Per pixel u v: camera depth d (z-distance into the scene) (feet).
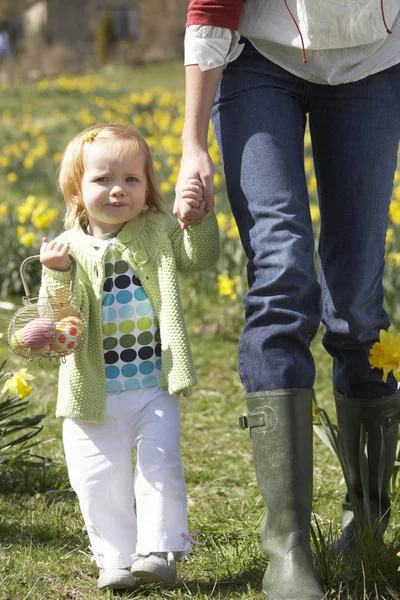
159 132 74.02
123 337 12.21
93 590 12.00
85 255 12.39
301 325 10.84
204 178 11.54
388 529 13.32
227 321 30.55
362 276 11.91
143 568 11.16
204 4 11.54
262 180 11.34
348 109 11.79
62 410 12.01
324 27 11.43
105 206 12.30
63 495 15.93
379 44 11.84
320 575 11.58
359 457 12.56
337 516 14.55
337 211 11.89
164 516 11.49
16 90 123.03
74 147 12.62
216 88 11.78
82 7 197.57
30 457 17.80
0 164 63.16
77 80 135.85
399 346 11.81
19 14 210.79
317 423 14.56
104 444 12.00
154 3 185.78
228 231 34.35
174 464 11.73
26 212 34.63
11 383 13.47
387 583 11.34
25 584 12.08
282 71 11.91
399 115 12.05
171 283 12.26
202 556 12.97
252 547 13.01
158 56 181.37
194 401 22.99
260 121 11.65
